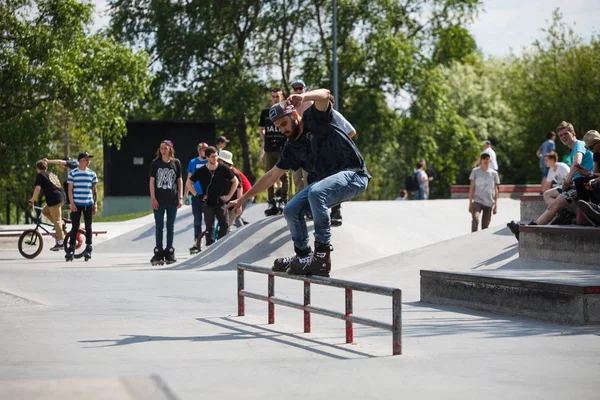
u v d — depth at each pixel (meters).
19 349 6.18
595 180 11.17
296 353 6.03
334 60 37.09
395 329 5.92
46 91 37.75
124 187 42.03
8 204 57.53
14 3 38.19
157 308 8.88
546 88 50.06
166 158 15.46
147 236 21.22
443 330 7.24
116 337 6.80
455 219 21.27
